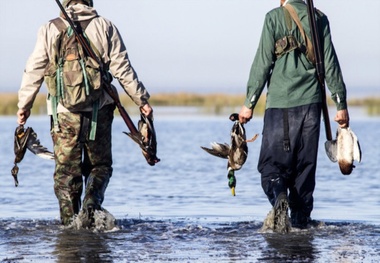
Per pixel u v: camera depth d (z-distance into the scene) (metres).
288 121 20.95
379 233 20.25
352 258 16.89
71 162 21.69
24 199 28.83
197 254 17.44
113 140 58.84
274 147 21.09
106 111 21.86
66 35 21.44
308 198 21.41
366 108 102.12
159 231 20.83
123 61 21.80
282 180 20.95
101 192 21.83
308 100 20.95
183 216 24.53
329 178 35.41
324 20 21.20
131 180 34.78
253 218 24.09
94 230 21.08
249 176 36.06
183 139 58.19
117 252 17.73
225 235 20.09
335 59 21.11
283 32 20.92
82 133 21.50
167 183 33.69
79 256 17.25
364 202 27.86
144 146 22.19
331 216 24.39
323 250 17.84
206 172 37.88
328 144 21.83
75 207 21.83
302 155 21.12
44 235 20.20
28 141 22.64
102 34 21.62
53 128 21.72
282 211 20.48
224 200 28.42
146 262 16.55
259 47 21.06
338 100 21.22
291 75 20.88
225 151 21.81
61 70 21.22
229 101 108.94
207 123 78.06
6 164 42.34
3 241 19.27
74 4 21.92
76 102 21.05
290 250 17.86
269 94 21.19
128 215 24.83
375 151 48.50
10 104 102.50
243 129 21.58
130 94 21.98
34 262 16.58
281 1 21.80
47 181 34.56
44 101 97.81
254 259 16.83
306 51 20.88
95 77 21.16
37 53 21.61
